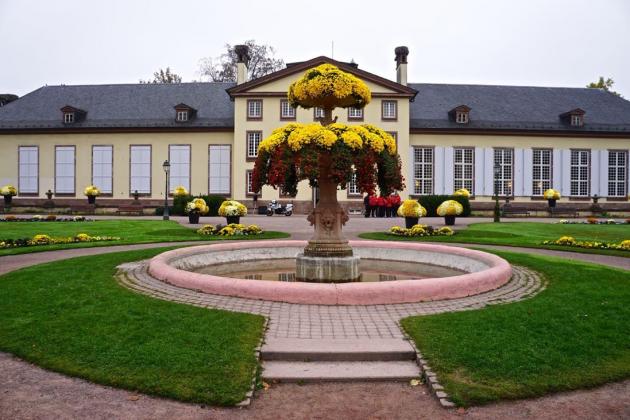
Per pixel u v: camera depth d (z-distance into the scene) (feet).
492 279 28.60
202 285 27.17
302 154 29.22
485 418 14.15
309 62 138.41
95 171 152.35
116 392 15.49
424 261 41.34
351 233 70.90
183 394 15.06
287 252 44.04
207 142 150.51
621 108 161.07
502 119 153.28
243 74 152.35
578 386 15.94
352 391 15.97
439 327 20.47
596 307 24.17
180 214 123.44
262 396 15.56
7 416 14.07
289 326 20.92
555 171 153.58
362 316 22.41
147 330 19.97
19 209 141.18
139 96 159.33
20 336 19.90
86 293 26.30
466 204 123.85
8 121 153.17
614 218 130.41
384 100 141.38
